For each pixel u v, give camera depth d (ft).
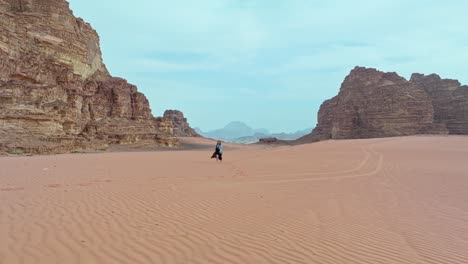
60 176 55.31
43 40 203.82
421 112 365.61
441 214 32.55
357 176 60.85
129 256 19.79
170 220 28.07
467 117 386.32
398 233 26.07
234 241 23.09
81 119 217.15
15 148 139.23
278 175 62.44
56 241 21.80
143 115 281.74
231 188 45.70
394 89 384.68
